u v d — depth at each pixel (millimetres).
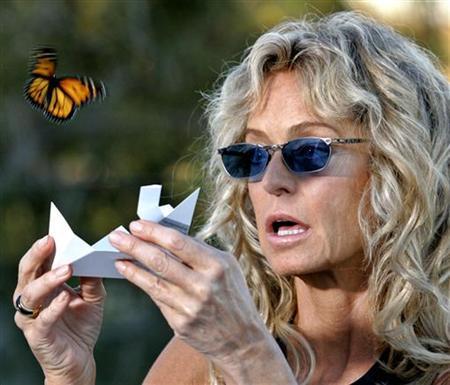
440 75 6688
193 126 20812
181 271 5219
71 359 6211
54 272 5648
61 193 21031
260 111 6488
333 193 6242
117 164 21125
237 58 20344
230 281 5332
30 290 5766
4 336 19891
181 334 5363
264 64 6461
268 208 6336
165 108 21000
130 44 20719
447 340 6379
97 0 20578
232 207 6957
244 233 6934
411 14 18266
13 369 19625
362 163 6301
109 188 21062
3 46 20484
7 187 20781
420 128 6344
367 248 6301
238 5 20594
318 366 6500
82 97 6820
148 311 19500
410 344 6199
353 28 6574
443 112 6547
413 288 6262
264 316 6789
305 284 6574
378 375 6301
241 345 5441
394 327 6238
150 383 6902
